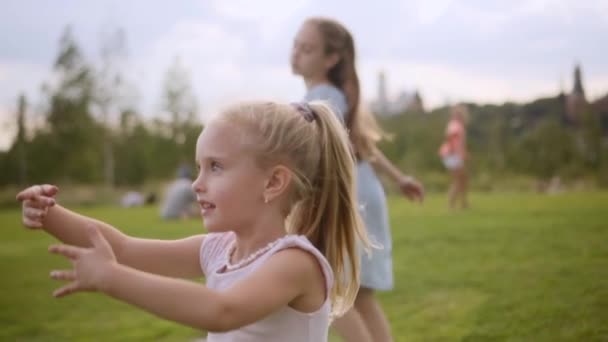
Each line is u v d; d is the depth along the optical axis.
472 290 4.68
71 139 23.97
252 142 1.81
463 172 11.41
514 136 18.86
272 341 1.75
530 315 3.90
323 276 1.77
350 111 3.49
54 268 6.67
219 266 1.93
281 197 1.86
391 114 21.77
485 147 18.92
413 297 4.59
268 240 1.84
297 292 1.72
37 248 8.27
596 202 11.03
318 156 1.93
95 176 24.48
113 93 24.91
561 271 5.09
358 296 3.17
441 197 15.03
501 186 17.41
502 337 3.53
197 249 2.04
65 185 23.81
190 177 16.73
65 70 23.86
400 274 5.36
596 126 17.38
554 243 6.49
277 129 1.84
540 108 19.22
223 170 1.81
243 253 1.87
